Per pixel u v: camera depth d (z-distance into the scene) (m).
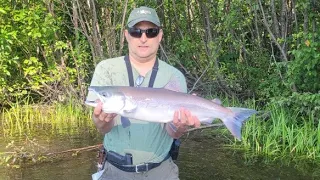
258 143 2.53
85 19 3.42
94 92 1.12
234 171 2.19
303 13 2.84
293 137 2.59
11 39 3.26
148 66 1.27
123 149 1.27
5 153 2.35
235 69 3.49
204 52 3.58
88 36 3.32
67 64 3.63
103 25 3.47
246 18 3.18
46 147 2.51
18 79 3.55
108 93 1.11
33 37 3.22
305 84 2.81
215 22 3.60
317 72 2.75
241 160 2.35
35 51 3.58
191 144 2.63
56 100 3.56
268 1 3.35
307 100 2.61
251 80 3.33
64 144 2.57
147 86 1.26
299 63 2.63
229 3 3.43
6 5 3.32
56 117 3.20
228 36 3.20
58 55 3.54
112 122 1.21
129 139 1.26
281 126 2.67
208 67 3.40
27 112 3.21
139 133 1.26
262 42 3.48
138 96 1.13
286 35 3.15
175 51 3.71
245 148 2.54
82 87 3.40
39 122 3.09
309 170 2.21
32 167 2.21
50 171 2.16
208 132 2.87
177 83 1.25
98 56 3.35
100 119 1.14
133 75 1.27
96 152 2.44
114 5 3.33
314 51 2.55
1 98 3.45
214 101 1.19
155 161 1.28
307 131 2.59
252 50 3.51
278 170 2.21
